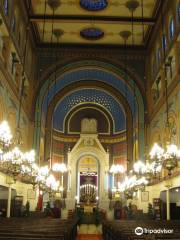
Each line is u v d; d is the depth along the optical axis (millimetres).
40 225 10383
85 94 30828
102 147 30672
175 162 12062
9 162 12945
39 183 18266
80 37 24672
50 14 21547
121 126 30562
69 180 29703
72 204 28953
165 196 21172
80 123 31859
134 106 25984
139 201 23469
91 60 25531
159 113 21219
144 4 20328
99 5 20641
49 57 25531
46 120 26875
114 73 25688
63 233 7555
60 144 30938
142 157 23859
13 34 18016
